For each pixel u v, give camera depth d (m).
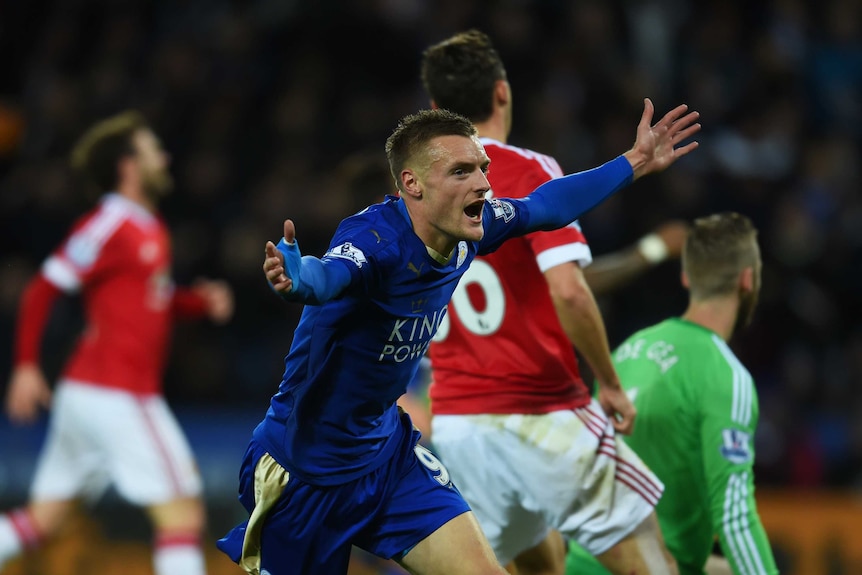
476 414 15.88
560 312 14.95
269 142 36.94
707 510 15.84
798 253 35.88
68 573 26.92
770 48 40.81
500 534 16.23
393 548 13.80
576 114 38.31
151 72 38.56
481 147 12.43
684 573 16.33
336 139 36.81
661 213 34.69
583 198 13.85
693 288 16.17
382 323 12.69
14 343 33.12
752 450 15.34
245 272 33.97
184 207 35.66
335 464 13.52
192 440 29.83
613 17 41.34
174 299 25.47
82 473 24.33
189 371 32.97
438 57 16.14
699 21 42.50
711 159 37.78
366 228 12.36
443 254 12.64
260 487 13.77
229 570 27.64
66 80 38.81
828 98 42.16
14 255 35.53
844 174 39.53
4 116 41.28
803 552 27.12
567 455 15.44
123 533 27.27
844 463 31.86
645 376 16.00
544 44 39.91
